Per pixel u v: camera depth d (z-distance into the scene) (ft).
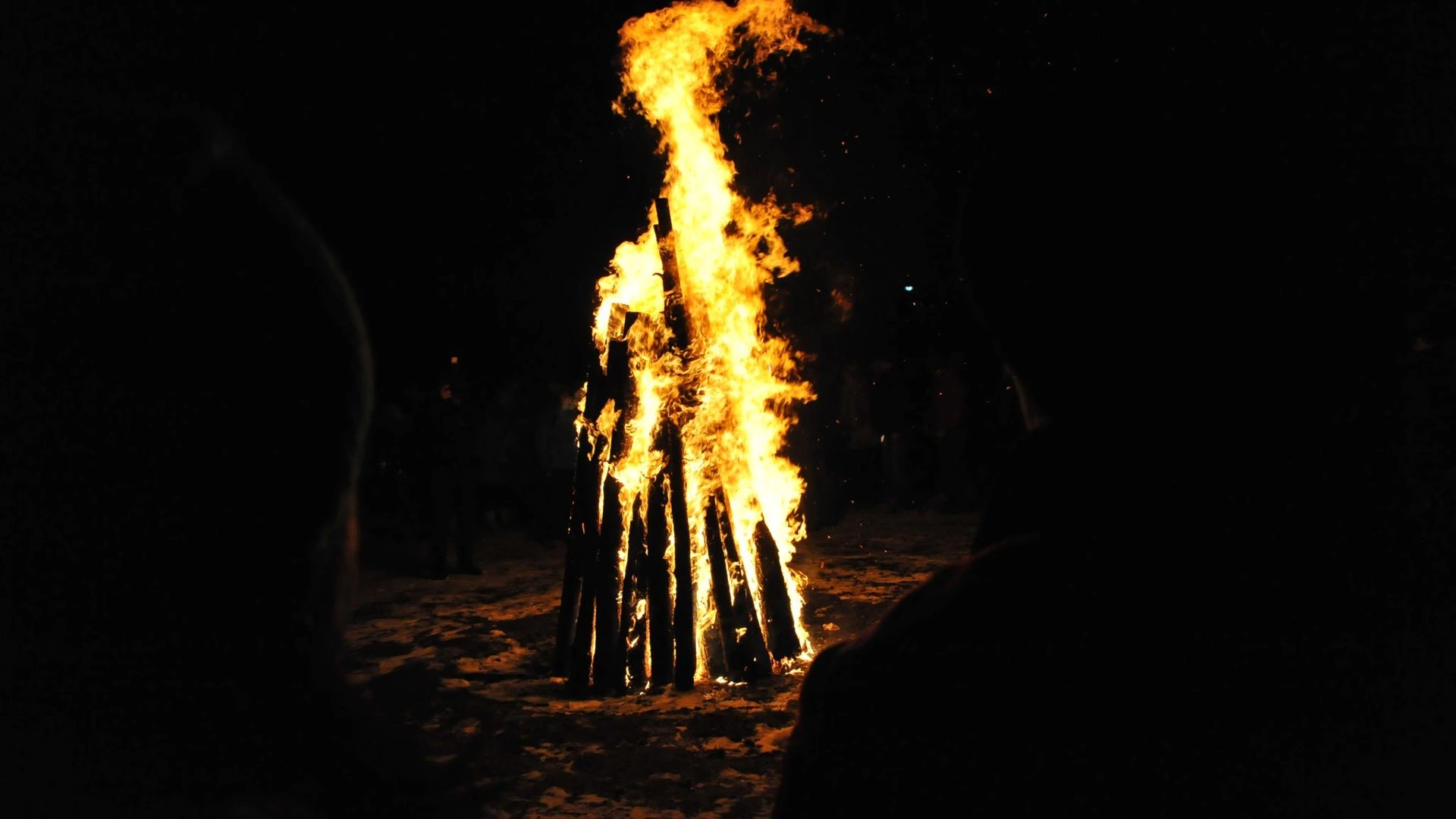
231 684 2.90
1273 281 3.59
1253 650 3.40
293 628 3.03
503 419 52.75
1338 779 3.28
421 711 21.34
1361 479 3.50
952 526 48.93
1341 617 3.39
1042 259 3.82
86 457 2.74
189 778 2.82
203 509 2.83
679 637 23.11
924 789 3.53
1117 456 3.74
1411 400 3.52
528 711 21.53
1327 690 3.33
